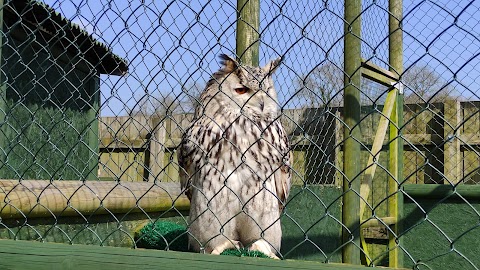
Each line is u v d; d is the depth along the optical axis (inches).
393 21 194.4
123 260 97.1
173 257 93.5
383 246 239.3
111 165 207.0
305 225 212.7
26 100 215.3
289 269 85.2
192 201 134.0
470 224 238.2
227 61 139.1
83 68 242.5
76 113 246.8
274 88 140.9
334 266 82.7
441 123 227.8
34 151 214.7
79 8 103.2
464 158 233.5
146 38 93.7
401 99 223.9
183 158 136.2
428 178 253.0
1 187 134.6
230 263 89.4
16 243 105.4
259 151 129.2
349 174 166.9
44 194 144.2
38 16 161.6
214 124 130.8
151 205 197.8
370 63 176.9
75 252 101.1
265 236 130.4
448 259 242.1
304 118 143.9
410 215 246.2
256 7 156.7
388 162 235.1
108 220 178.4
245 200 128.0
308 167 199.3
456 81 64.4
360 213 175.2
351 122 164.7
